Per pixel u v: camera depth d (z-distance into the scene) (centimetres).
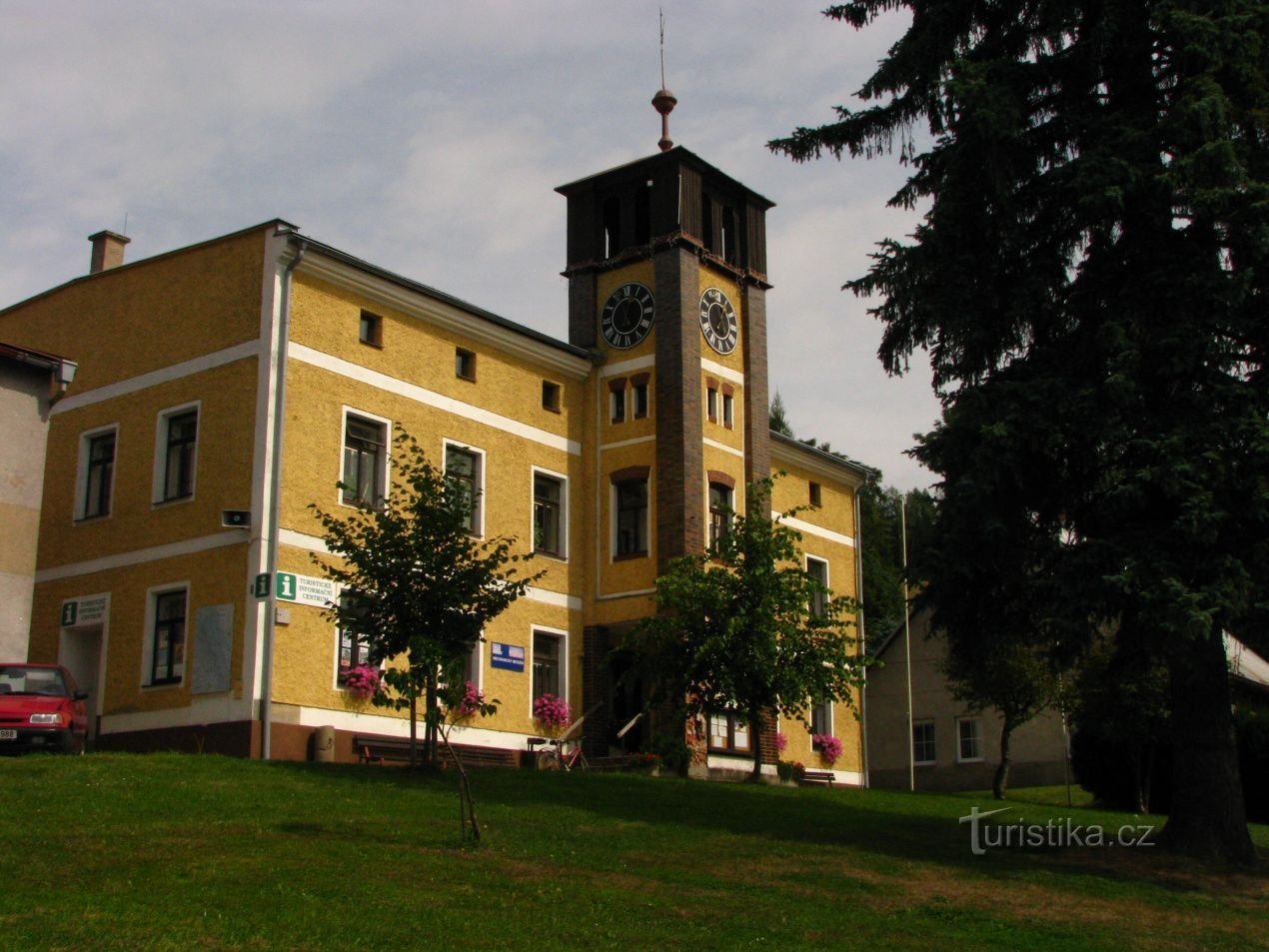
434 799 1933
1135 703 3334
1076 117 2038
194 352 2823
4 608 2292
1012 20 2159
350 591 2069
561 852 1647
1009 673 3319
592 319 3503
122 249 3309
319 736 2603
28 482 2348
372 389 2883
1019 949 1370
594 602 3341
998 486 1931
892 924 1430
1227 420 1833
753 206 3675
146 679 2714
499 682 3059
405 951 1156
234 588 2627
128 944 1098
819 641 2714
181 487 2798
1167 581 1762
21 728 2220
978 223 2023
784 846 1820
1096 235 2016
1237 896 1738
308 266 2778
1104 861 1908
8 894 1229
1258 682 3972
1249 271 1856
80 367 3014
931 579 2005
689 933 1309
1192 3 1922
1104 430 1856
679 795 2223
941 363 2092
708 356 3441
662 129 3531
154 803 1725
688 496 3262
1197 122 1870
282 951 1124
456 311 3083
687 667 2622
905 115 2259
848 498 4322
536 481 3306
